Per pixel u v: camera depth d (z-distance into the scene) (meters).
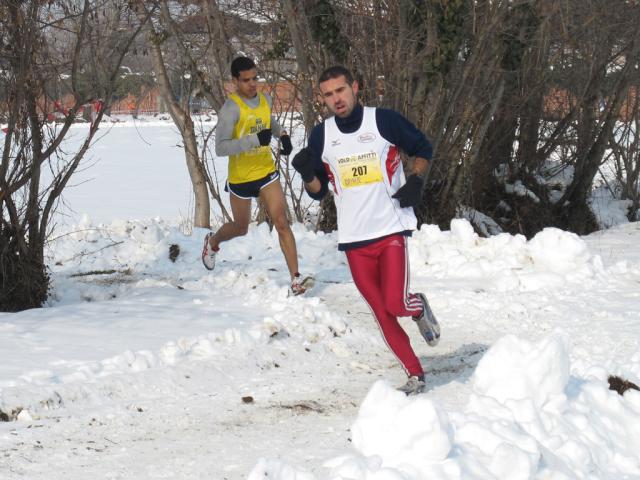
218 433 10.30
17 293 18.08
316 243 24.66
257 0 30.00
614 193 42.78
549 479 8.48
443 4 27.59
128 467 9.12
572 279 20.36
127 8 19.50
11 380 11.54
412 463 8.24
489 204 36.16
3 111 17.45
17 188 17.75
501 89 31.45
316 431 10.34
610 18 34.69
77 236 25.92
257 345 14.03
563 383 10.15
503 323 16.73
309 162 11.48
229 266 22.83
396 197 11.34
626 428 10.39
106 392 11.55
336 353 14.50
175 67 32.84
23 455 9.37
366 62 28.89
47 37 17.80
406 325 16.70
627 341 14.97
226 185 18.81
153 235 24.95
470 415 9.23
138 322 15.67
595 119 36.84
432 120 29.16
